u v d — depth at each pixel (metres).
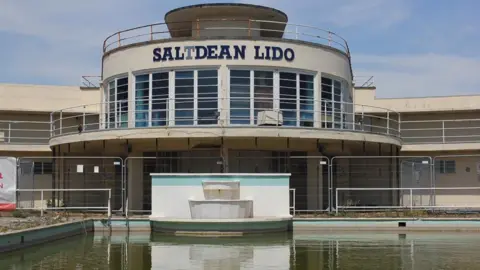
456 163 28.84
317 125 23.91
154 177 20.02
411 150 28.44
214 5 24.83
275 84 23.50
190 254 14.48
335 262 13.34
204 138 22.12
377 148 26.19
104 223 19.69
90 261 13.41
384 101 30.72
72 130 30.19
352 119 26.89
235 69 23.25
